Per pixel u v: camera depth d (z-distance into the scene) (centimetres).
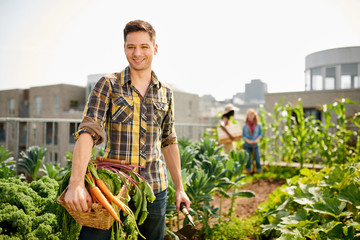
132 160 144
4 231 159
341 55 1294
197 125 765
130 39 144
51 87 2803
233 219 327
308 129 664
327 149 634
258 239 281
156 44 157
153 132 153
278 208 292
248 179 607
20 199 174
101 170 133
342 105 635
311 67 1388
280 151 731
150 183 151
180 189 174
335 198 250
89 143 124
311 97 1167
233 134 638
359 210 238
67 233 147
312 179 329
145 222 158
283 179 618
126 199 134
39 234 162
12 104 3078
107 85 141
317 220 233
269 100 1271
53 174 284
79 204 110
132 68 148
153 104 152
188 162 328
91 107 136
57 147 2388
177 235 264
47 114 2825
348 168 274
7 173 230
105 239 136
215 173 314
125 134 143
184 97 2944
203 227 283
